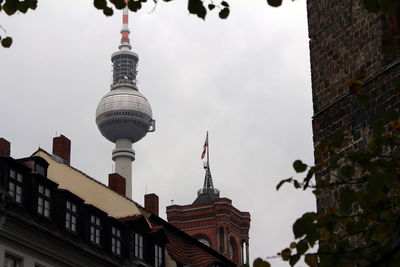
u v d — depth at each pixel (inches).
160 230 2016.5
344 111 839.1
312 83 914.1
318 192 415.8
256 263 387.5
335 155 423.5
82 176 2020.2
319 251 386.9
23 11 449.7
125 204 2025.1
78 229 1705.2
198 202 6373.0
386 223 376.8
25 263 1486.2
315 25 930.1
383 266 363.9
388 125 767.1
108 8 443.5
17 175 1555.1
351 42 853.8
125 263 1835.6
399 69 772.0
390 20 816.3
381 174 367.6
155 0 422.0
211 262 2235.5
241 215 6309.1
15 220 1462.8
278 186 412.8
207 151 6830.7
